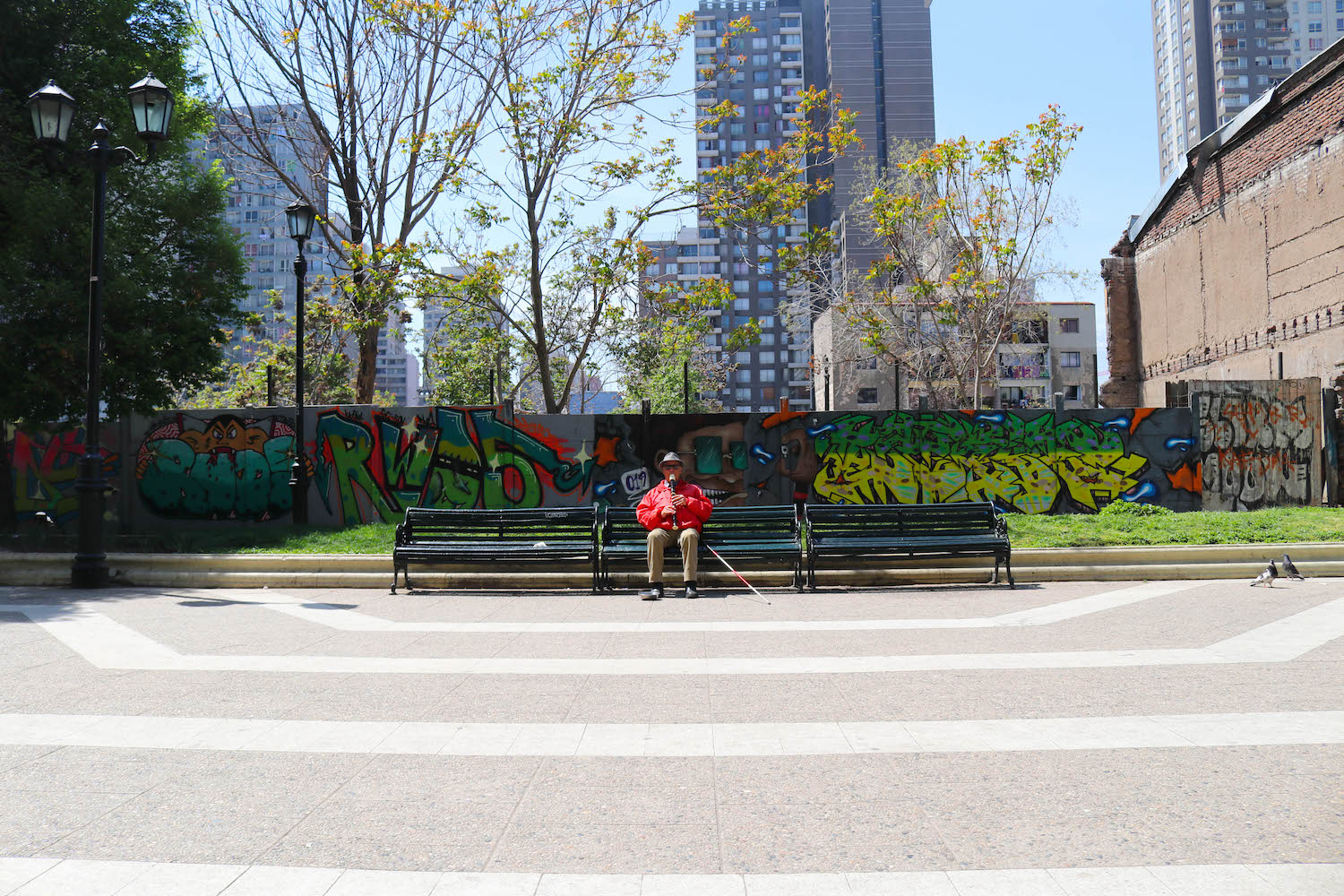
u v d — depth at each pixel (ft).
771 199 58.90
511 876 9.90
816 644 22.75
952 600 29.86
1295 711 15.99
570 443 47.52
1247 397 47.16
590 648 22.61
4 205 45.57
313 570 35.58
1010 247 76.07
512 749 14.49
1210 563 34.40
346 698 17.75
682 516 32.45
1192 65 466.29
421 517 34.71
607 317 61.98
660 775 13.23
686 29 58.90
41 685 18.90
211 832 11.18
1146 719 15.64
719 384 183.93
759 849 10.57
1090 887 9.45
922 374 97.09
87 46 48.29
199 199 49.83
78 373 44.47
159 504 49.60
